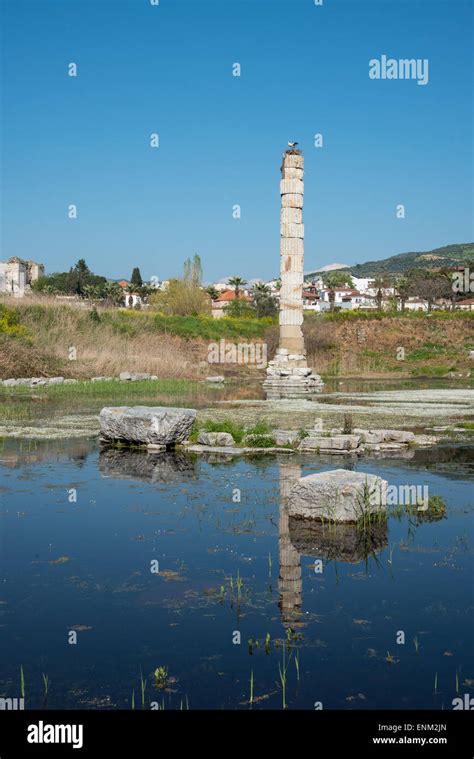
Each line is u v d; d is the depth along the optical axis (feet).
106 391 102.06
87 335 143.84
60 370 121.60
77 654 16.83
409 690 15.24
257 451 47.29
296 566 23.22
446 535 26.96
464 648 17.13
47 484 36.22
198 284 245.45
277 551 24.84
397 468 41.04
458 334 215.72
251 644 17.34
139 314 182.60
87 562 23.53
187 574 22.40
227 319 206.39
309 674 15.90
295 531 27.48
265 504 31.89
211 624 18.56
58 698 14.94
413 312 235.20
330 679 15.71
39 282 367.25
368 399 97.86
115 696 15.02
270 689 15.28
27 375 118.11
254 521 28.89
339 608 19.63
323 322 199.62
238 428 55.06
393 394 108.88
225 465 42.09
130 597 20.48
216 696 15.01
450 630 18.19
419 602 20.06
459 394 108.37
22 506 31.35
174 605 19.85
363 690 15.24
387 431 52.06
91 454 46.14
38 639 17.66
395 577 22.15
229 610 19.48
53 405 81.97
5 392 97.96
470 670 16.07
